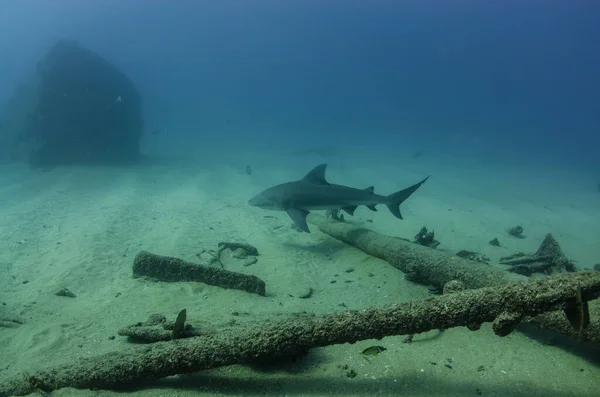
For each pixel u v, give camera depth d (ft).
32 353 15.65
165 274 23.82
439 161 92.68
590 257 31.40
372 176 68.28
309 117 315.58
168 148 116.57
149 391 13.05
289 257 29.22
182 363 12.82
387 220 41.50
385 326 12.37
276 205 31.37
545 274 25.76
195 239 32.53
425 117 302.25
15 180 57.67
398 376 13.83
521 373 13.94
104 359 13.37
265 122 271.69
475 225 39.58
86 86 72.43
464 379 13.64
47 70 71.41
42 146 72.08
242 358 12.85
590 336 14.11
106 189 52.03
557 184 65.82
